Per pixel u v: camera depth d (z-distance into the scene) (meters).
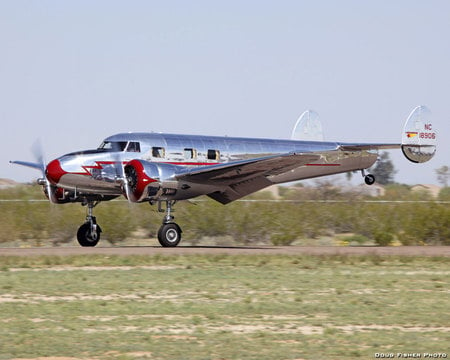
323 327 34.38
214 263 54.50
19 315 36.06
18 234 82.25
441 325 35.00
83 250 62.34
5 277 47.00
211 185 65.94
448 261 57.72
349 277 49.12
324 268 53.22
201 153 69.81
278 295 42.22
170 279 47.06
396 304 39.91
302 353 29.61
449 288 45.19
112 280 46.34
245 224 84.31
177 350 29.81
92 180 65.06
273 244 82.00
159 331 33.12
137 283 45.44
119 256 56.12
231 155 71.56
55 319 35.28
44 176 67.75
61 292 42.22
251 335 32.56
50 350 29.61
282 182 77.12
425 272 52.09
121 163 65.81
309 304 39.66
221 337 32.12
